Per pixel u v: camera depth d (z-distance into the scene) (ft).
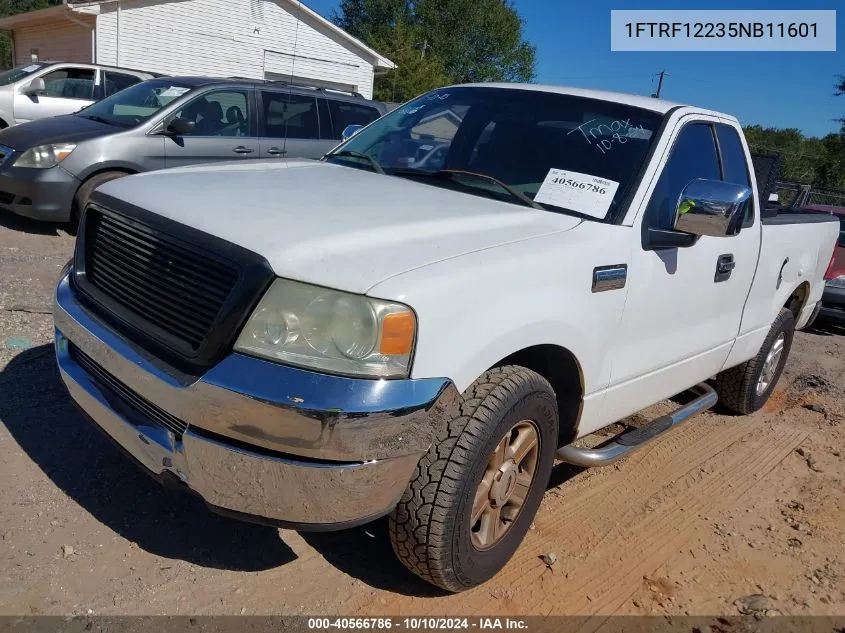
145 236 8.70
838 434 17.20
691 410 14.24
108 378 9.06
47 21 75.77
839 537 12.44
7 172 23.99
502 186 11.14
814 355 24.43
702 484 13.74
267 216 8.57
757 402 17.42
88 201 9.95
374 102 32.19
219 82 27.71
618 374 11.05
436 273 8.02
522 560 10.62
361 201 9.84
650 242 10.91
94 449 11.62
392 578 9.82
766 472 14.65
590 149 11.51
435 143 12.67
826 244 17.89
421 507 8.43
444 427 8.45
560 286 9.34
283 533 10.39
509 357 9.55
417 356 7.68
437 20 167.32
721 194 10.38
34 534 9.55
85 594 8.72
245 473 7.70
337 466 7.48
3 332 15.46
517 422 9.10
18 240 23.93
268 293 7.52
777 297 15.81
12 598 8.48
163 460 8.31
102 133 24.95
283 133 28.68
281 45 79.46
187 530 10.13
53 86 39.14
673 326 12.02
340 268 7.63
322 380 7.32
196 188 9.68
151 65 71.36
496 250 8.90
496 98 13.04
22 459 11.09
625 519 12.14
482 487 9.08
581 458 11.12
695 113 12.47
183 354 7.91
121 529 9.93
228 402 7.46
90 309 9.39
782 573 11.24
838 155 122.72
